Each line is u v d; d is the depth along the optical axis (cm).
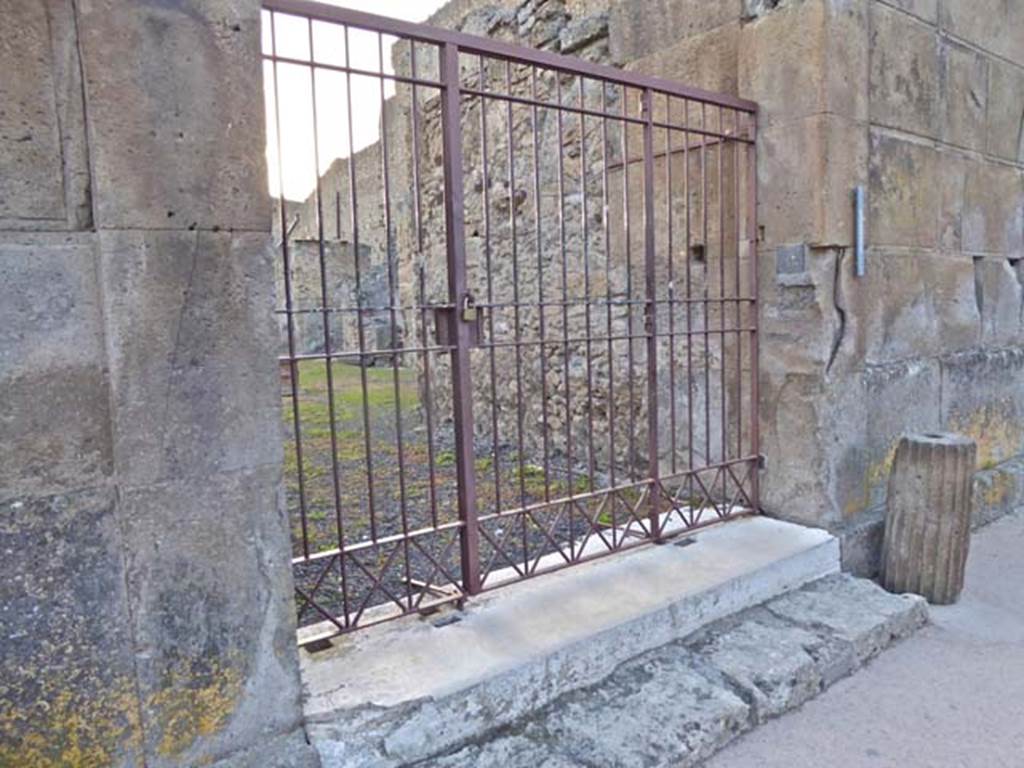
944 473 316
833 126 323
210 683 178
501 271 585
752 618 287
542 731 218
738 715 231
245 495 181
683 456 412
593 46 461
